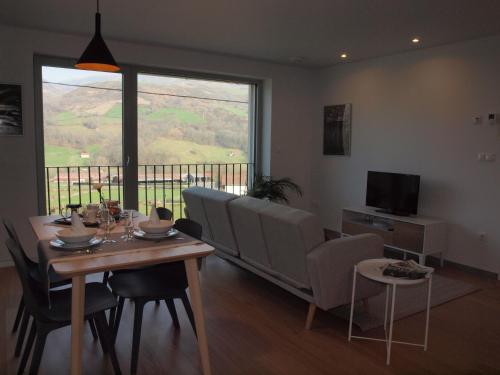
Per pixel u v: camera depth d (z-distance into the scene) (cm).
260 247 329
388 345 256
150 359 256
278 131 602
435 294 372
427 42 450
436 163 473
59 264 198
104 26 409
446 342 283
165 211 336
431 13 355
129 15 373
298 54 521
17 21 395
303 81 617
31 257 441
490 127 421
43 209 462
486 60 421
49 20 391
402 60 503
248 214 325
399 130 511
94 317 228
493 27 392
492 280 418
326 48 487
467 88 439
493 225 424
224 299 352
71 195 484
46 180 468
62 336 284
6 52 413
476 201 437
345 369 247
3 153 422
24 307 282
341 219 572
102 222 255
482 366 253
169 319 313
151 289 251
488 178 426
